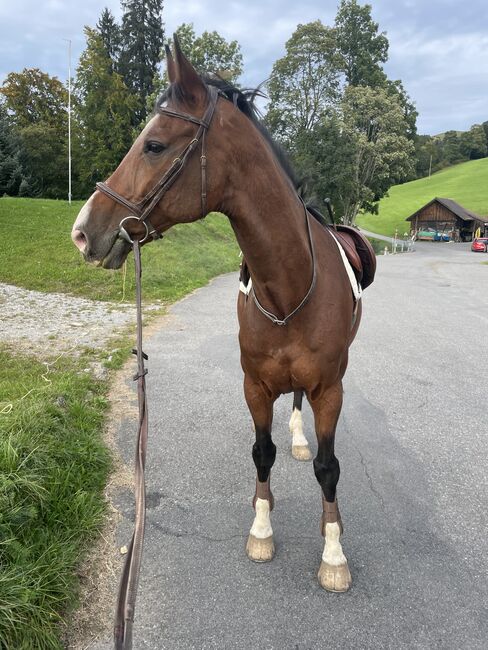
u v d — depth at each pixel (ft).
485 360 20.88
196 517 9.81
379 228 194.49
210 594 7.83
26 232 48.21
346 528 9.51
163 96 6.20
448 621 7.37
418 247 137.08
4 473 8.67
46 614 6.93
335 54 113.29
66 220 56.18
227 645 6.89
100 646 6.86
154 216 6.13
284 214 6.73
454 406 15.76
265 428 8.28
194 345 22.27
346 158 106.52
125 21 143.74
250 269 7.02
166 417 14.47
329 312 7.25
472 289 43.19
